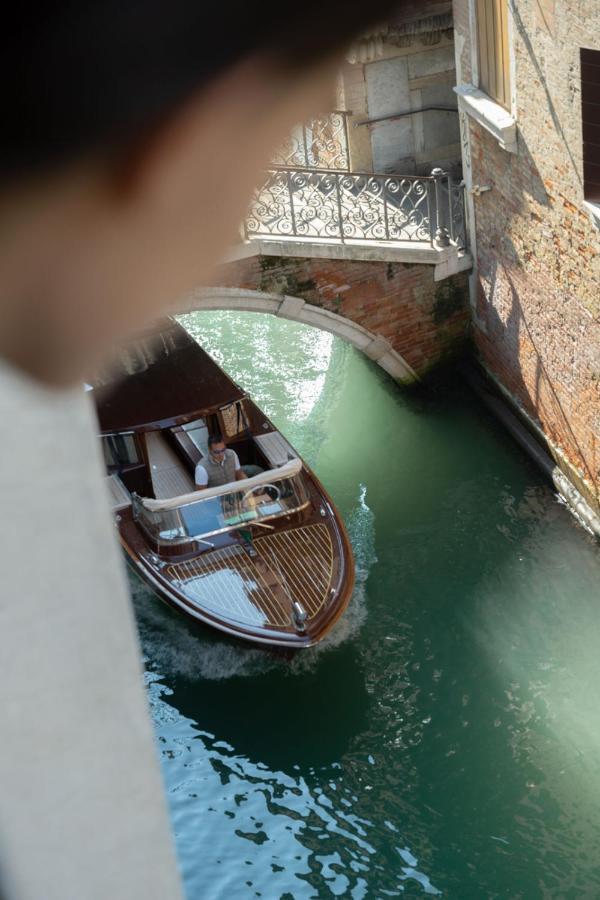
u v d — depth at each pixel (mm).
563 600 12086
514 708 10945
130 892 570
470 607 12203
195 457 12789
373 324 14648
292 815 10336
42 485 496
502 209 12945
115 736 549
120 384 13070
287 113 451
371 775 10617
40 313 452
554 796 10062
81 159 433
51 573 515
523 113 11578
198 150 446
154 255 458
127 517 12461
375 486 14273
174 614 12047
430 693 11281
